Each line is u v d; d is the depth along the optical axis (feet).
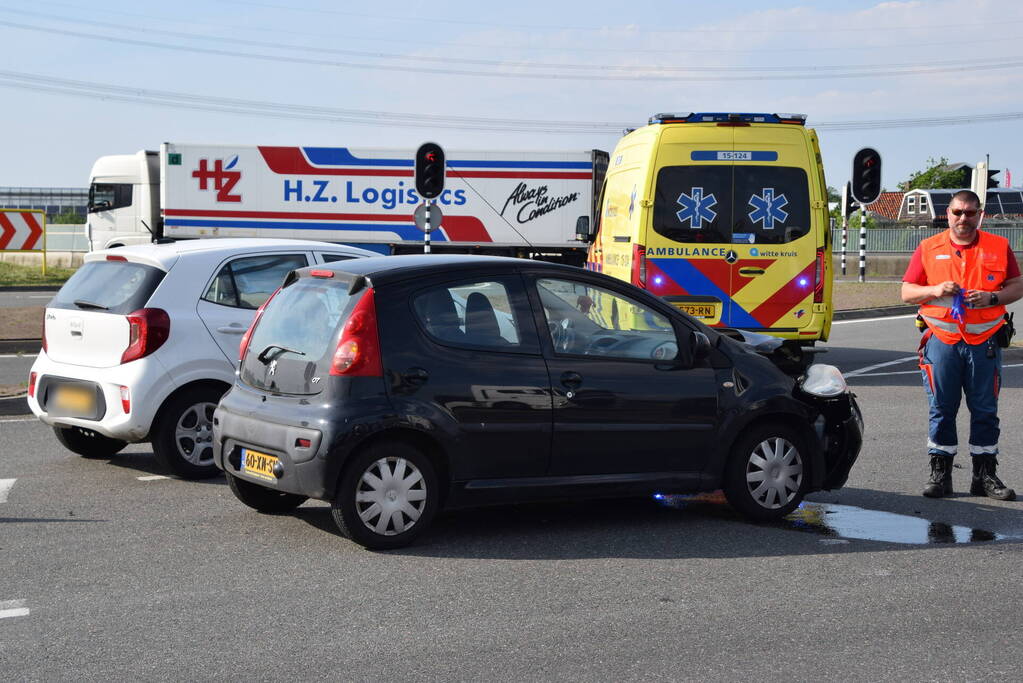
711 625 19.07
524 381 24.49
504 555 23.57
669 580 21.77
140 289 30.55
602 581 21.70
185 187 117.29
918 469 32.99
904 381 54.19
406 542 23.93
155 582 21.47
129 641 18.20
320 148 117.50
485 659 17.39
